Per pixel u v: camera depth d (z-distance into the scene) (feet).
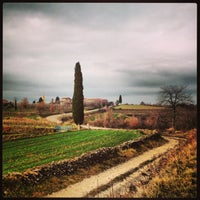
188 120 172.86
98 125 215.51
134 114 212.64
